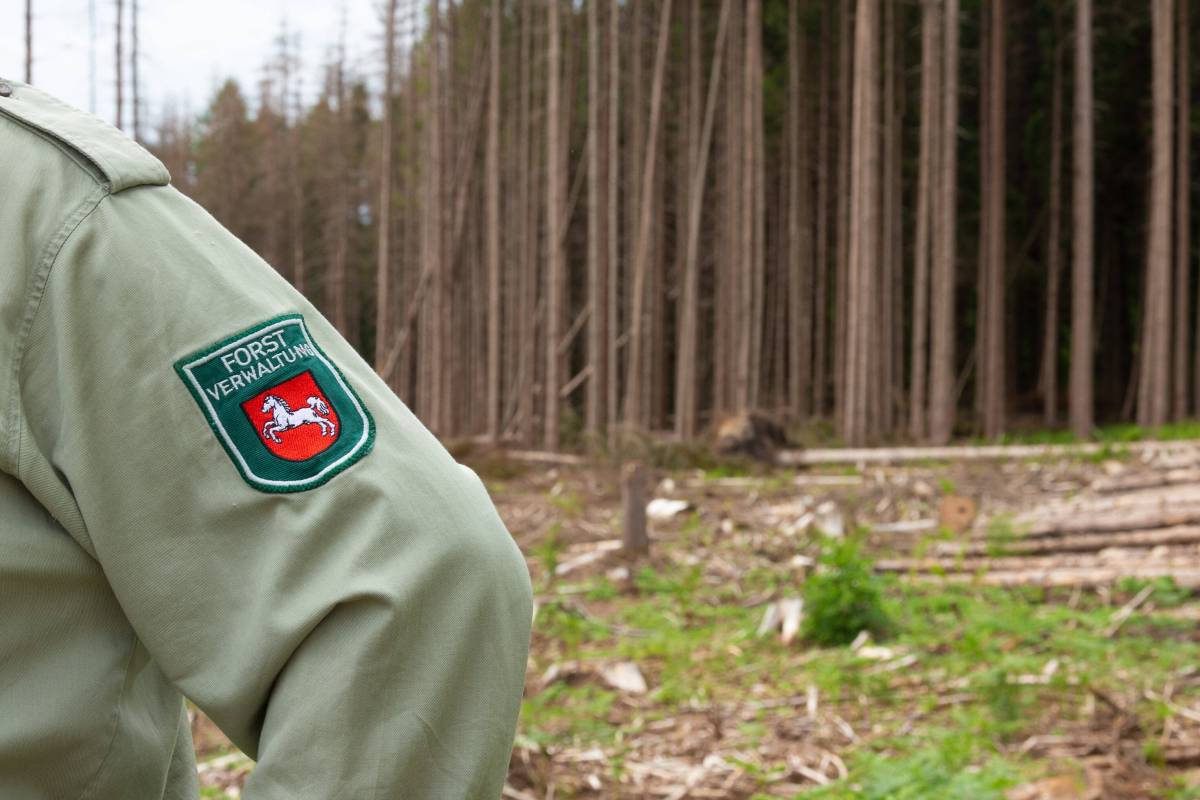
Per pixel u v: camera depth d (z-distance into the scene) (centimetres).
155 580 71
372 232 2991
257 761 68
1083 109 1341
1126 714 377
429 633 69
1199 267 1922
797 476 1060
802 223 1891
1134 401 1955
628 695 443
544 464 1297
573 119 2002
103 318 72
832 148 2108
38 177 75
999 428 1456
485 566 71
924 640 481
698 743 383
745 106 1438
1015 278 2053
